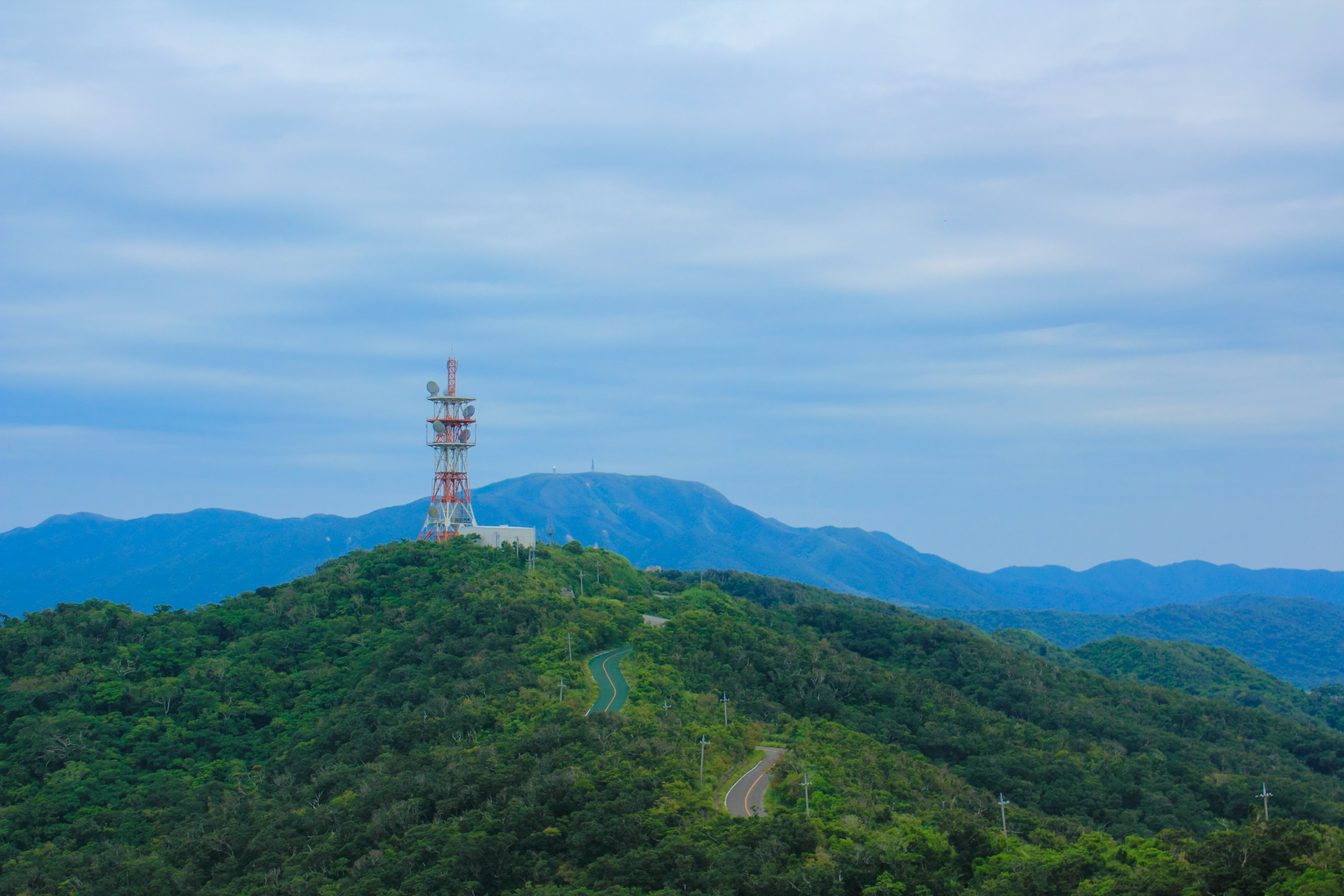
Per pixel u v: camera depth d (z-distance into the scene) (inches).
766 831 4921.3
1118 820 7628.0
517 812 5221.5
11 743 7706.7
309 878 5246.1
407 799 5748.0
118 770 7357.3
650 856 4682.6
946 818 5679.1
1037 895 4628.4
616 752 5915.4
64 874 6063.0
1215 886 4446.4
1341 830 4798.2
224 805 6678.2
